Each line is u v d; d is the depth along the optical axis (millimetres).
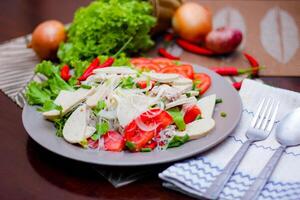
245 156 577
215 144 571
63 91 654
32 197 542
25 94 704
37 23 979
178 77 665
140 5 839
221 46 829
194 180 536
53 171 577
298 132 602
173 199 536
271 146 594
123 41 815
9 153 608
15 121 666
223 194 524
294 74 767
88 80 672
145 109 597
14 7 1057
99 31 800
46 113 610
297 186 536
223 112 629
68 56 791
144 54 863
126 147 576
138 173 563
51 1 1096
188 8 889
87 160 543
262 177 538
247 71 773
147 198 537
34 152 609
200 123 597
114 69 680
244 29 927
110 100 622
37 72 731
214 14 997
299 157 577
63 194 544
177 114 602
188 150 559
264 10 1001
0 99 715
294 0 1041
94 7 827
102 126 592
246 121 636
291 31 910
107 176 560
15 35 930
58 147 569
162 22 911
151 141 577
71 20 993
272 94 678
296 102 666
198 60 841
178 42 891
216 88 685
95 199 537
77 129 591
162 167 572
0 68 808
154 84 654
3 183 562
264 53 835
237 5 1032
